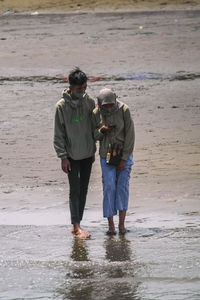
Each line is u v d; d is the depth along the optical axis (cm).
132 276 1291
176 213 1738
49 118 3328
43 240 1548
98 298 1188
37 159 2461
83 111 1585
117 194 1593
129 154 1588
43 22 10456
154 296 1190
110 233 1590
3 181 2141
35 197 1939
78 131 1588
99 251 1455
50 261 1388
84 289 1231
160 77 4722
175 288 1225
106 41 7262
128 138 1584
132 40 7288
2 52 6600
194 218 1689
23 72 5194
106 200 1592
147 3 12738
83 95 1576
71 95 1582
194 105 3597
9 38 8025
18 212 1786
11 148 2661
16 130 3042
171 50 6350
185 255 1407
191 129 2962
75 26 9450
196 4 12481
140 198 1894
